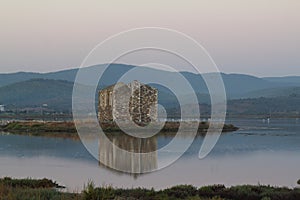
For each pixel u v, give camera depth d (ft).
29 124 335.26
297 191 94.99
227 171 137.28
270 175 130.41
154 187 105.29
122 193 88.79
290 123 478.18
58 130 307.37
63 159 163.02
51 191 78.18
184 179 120.06
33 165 148.36
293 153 188.65
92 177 121.19
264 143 231.71
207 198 85.40
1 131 317.83
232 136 277.23
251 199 91.66
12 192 72.08
